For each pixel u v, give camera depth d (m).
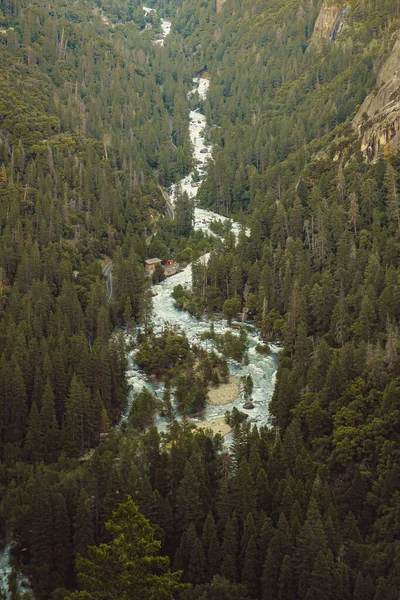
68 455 173.50
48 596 133.88
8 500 149.88
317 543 129.38
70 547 140.50
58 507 140.25
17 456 172.88
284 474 152.62
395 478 146.62
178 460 152.38
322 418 172.62
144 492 141.88
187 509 142.50
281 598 130.25
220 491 144.25
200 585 129.38
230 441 174.12
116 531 106.00
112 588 102.31
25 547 144.25
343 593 126.56
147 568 104.06
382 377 174.75
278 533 133.00
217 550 136.00
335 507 143.38
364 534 143.75
